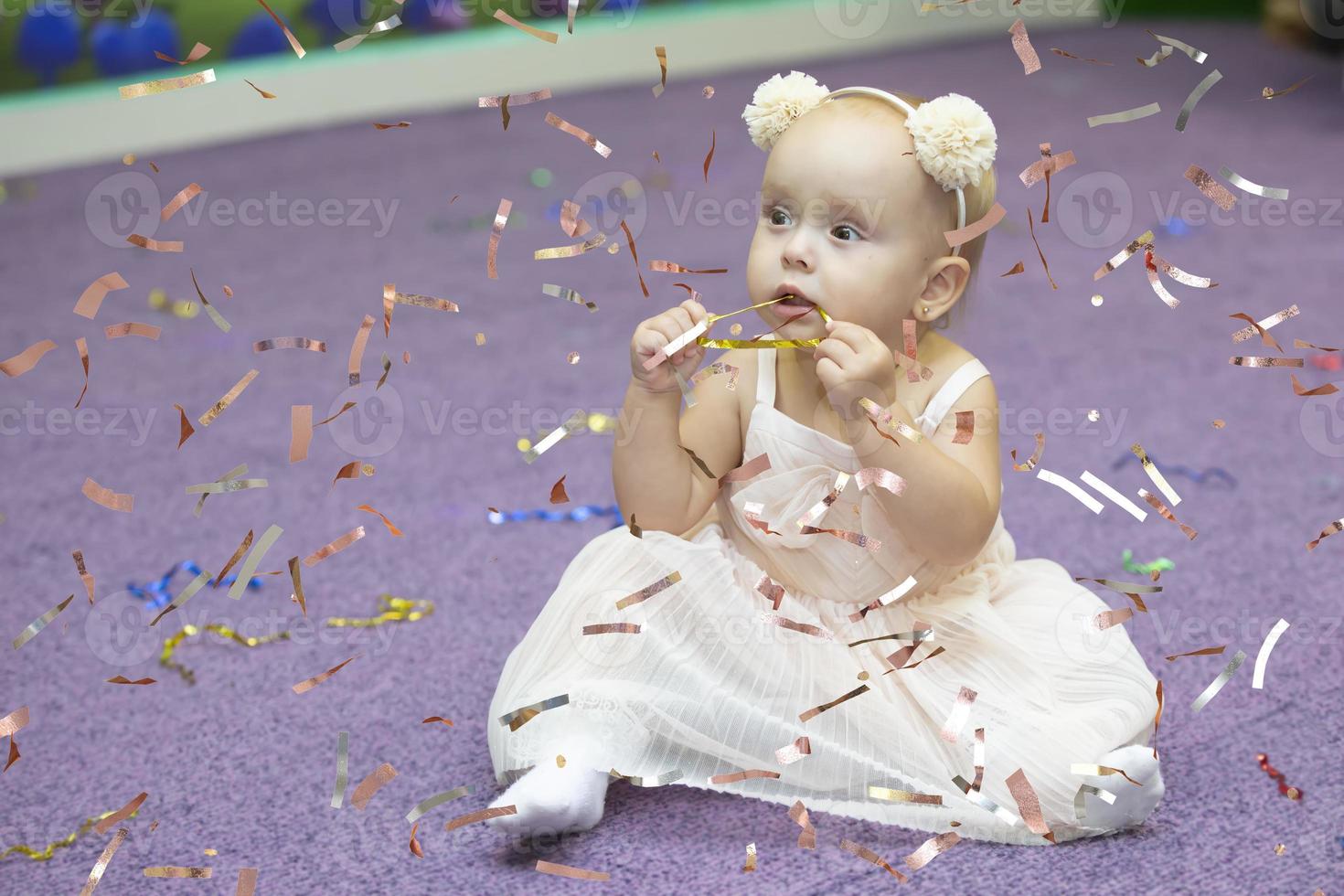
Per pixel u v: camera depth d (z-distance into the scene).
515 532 1.54
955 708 0.97
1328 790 1.02
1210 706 1.14
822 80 4.29
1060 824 0.96
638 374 1.00
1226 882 0.91
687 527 1.09
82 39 3.70
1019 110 3.78
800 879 0.93
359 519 1.59
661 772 0.99
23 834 1.01
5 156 3.58
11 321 2.38
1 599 1.41
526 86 4.39
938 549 1.00
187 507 1.63
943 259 1.02
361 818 1.02
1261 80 4.04
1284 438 1.74
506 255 2.71
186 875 0.95
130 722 1.17
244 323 2.35
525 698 1.01
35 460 1.79
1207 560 1.42
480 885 0.93
